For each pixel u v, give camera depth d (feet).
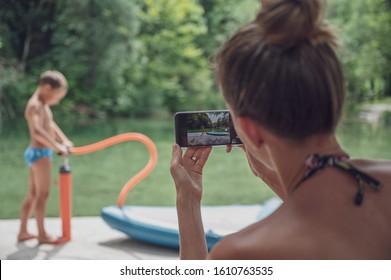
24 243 14.28
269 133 2.60
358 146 54.19
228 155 45.42
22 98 79.25
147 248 13.92
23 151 46.50
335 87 2.54
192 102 92.53
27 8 86.17
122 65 84.94
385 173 2.75
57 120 78.59
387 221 2.62
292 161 2.65
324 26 2.53
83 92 84.69
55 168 37.73
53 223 16.55
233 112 2.71
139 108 87.86
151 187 31.63
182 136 3.90
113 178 34.55
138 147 51.37
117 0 81.56
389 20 85.51
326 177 2.62
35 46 85.97
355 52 84.94
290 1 2.51
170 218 14.30
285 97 2.49
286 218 2.60
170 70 92.68
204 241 3.42
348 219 2.56
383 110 85.51
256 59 2.53
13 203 26.84
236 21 100.12
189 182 3.56
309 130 2.56
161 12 94.38
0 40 78.54
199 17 99.04
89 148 14.47
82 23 81.97
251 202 27.27
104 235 15.17
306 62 2.49
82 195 28.30
